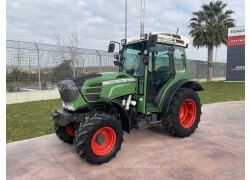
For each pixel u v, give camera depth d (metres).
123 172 2.86
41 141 4.15
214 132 4.56
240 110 6.85
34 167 3.06
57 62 9.77
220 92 11.62
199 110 4.44
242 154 3.36
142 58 3.70
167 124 4.04
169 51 4.23
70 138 3.90
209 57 19.92
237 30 18.00
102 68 11.17
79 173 2.86
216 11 18.00
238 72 18.52
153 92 4.05
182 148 3.66
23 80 8.93
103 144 3.22
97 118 3.09
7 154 3.53
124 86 3.75
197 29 18.09
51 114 3.55
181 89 4.24
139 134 4.48
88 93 3.35
